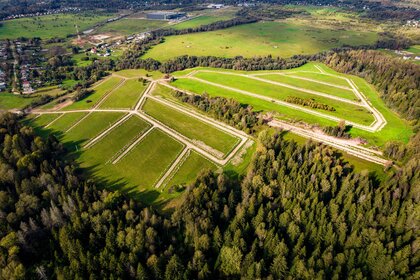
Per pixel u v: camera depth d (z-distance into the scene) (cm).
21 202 12544
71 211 12462
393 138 18788
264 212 12338
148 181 15862
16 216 12181
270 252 11075
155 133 19900
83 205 12644
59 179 14250
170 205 14262
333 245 11150
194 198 12950
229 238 11400
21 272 10181
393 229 11606
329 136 19088
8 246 11012
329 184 13512
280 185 13862
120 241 11212
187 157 17662
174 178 16050
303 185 13562
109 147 18538
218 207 13000
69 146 18612
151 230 11375
